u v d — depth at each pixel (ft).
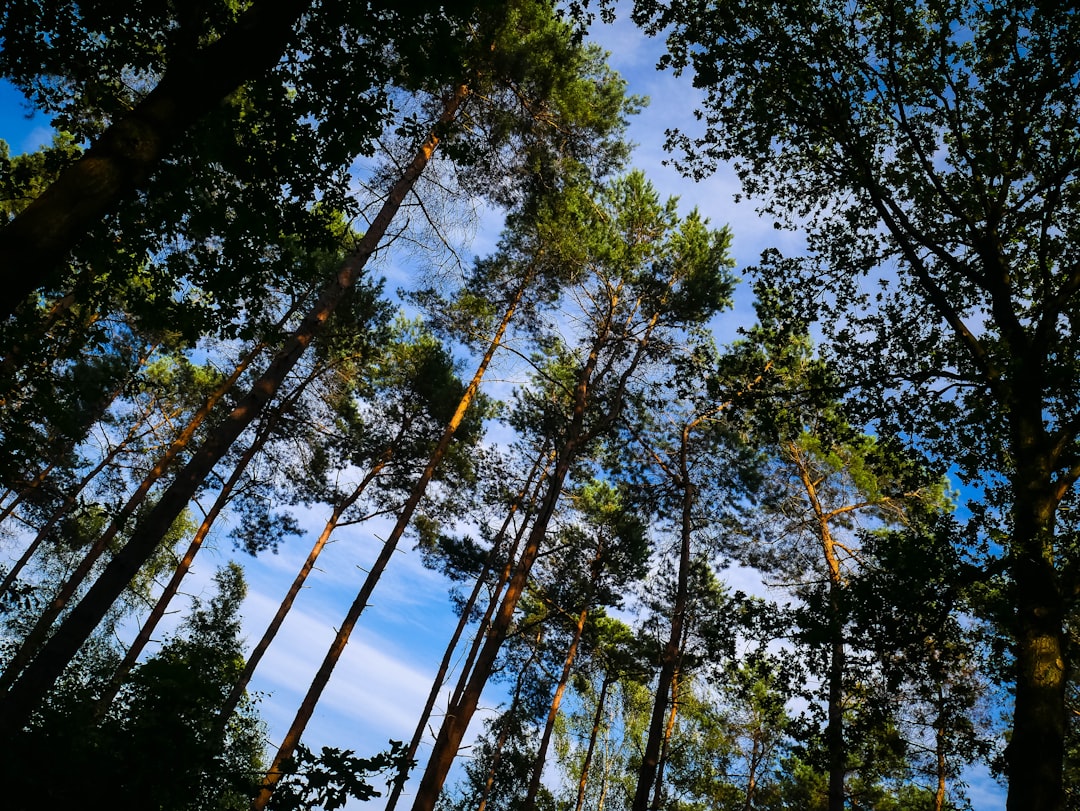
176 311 22.40
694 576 55.47
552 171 47.65
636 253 52.11
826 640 25.77
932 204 27.94
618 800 91.71
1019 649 19.94
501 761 79.97
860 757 43.98
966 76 25.17
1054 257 27.22
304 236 23.06
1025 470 22.11
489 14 37.63
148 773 13.44
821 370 28.73
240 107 20.80
